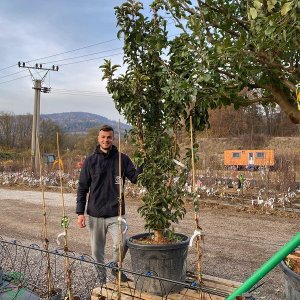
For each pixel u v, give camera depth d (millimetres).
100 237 4980
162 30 4418
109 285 4523
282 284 5598
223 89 3432
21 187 21438
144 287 4289
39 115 29016
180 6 3559
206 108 3941
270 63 3145
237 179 16172
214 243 8156
